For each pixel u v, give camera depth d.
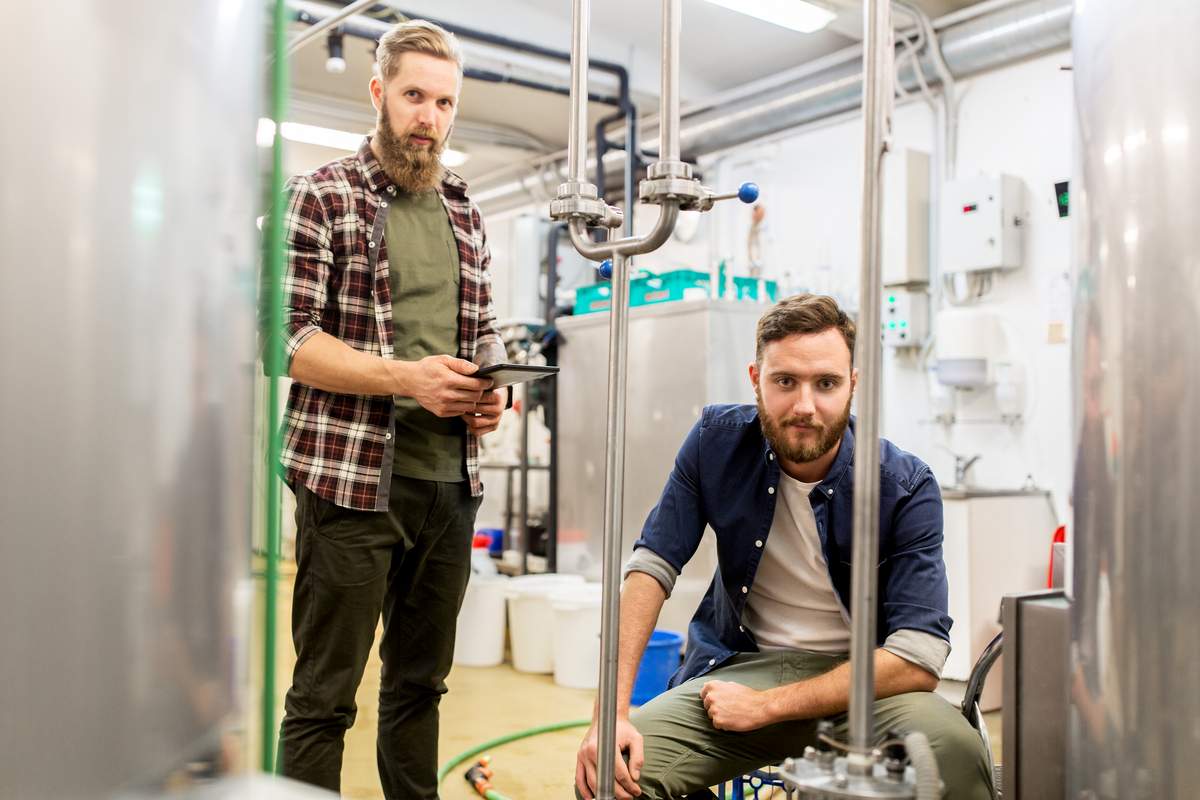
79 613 0.58
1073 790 0.91
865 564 0.76
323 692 1.84
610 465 0.98
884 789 0.75
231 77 0.67
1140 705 0.83
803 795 0.78
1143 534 0.82
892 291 4.71
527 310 6.35
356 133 6.30
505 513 6.05
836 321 1.63
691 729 1.67
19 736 0.56
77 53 0.58
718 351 4.32
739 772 1.71
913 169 4.64
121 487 0.60
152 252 0.61
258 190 0.71
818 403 1.60
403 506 1.92
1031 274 4.36
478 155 6.98
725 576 1.84
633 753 1.55
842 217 5.14
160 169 0.61
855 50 4.82
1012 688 1.22
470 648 4.42
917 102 4.82
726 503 1.80
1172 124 0.80
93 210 0.58
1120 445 0.84
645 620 1.74
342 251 1.90
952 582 3.95
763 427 1.67
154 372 0.61
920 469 1.71
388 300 1.92
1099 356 0.86
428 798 2.05
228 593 0.68
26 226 0.56
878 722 1.52
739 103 5.47
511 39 5.03
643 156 5.98
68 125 0.58
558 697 3.83
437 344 2.00
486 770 2.83
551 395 5.29
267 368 0.77
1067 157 4.25
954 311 4.43
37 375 0.57
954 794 1.45
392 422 1.87
